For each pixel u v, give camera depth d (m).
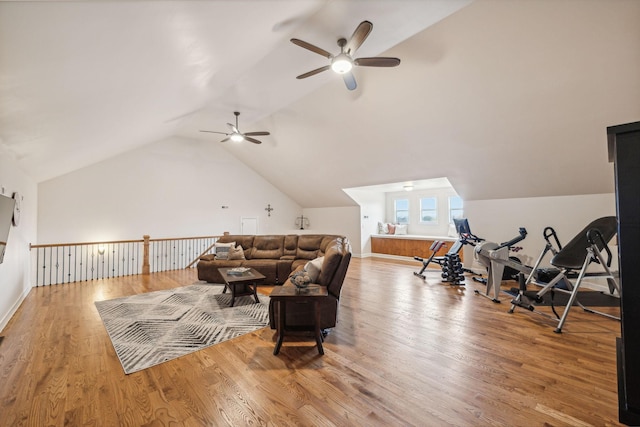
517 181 4.61
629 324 0.74
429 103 3.82
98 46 1.38
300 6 2.09
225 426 1.59
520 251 4.97
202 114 5.18
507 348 2.48
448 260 4.92
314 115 5.06
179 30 1.60
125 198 6.26
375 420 1.63
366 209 8.11
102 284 5.06
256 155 7.58
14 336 2.80
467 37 2.82
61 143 3.07
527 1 2.36
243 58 2.68
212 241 7.58
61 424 1.61
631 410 0.74
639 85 2.63
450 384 1.97
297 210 9.53
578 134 3.37
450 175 5.20
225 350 2.51
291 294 2.48
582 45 2.54
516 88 3.15
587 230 2.90
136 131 4.16
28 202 4.37
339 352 2.45
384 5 2.28
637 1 2.12
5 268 3.21
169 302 3.93
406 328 2.95
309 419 1.64
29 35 1.09
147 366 2.23
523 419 1.63
